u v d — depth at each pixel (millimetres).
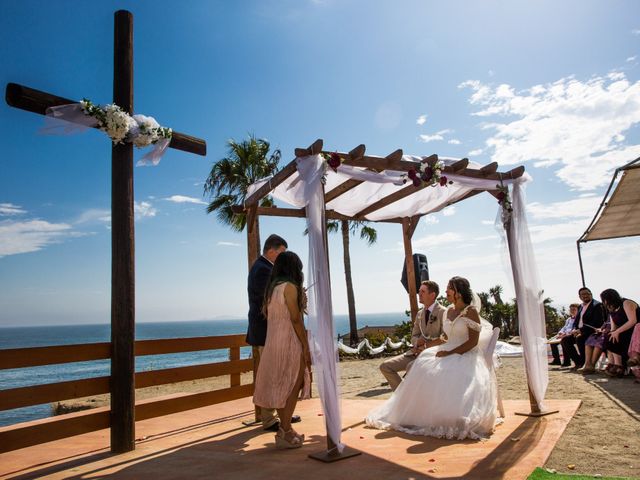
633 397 5934
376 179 4918
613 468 3477
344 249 23828
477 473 3420
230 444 4711
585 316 8992
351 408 6363
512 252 5578
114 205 4719
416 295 7637
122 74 4973
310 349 4094
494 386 4957
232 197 21344
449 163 5363
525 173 5695
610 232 10883
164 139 5070
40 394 4223
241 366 6625
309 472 3631
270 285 4578
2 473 3959
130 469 3941
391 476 3455
